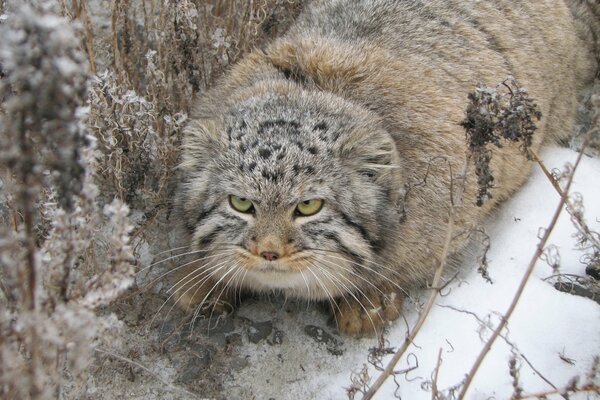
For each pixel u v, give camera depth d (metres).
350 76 0.56
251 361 0.52
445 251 0.42
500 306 0.52
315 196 0.47
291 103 0.51
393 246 0.52
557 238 0.58
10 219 0.50
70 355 0.38
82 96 0.31
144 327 0.53
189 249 0.53
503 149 0.59
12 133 0.29
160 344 0.52
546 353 0.48
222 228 0.48
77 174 0.30
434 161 0.54
